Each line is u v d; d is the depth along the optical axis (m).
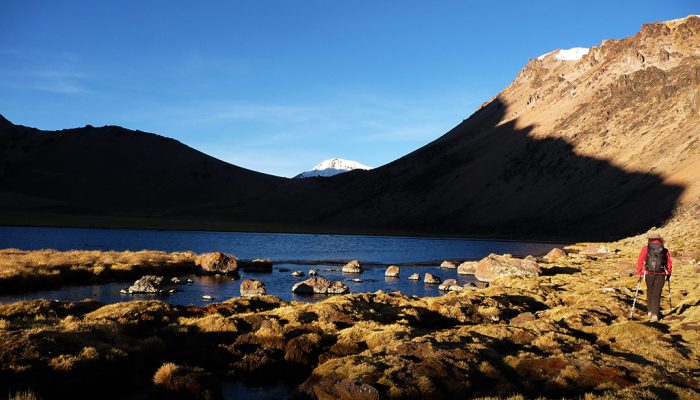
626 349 16.89
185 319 22.20
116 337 17.17
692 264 44.97
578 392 12.97
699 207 89.56
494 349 17.30
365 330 20.08
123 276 46.28
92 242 90.75
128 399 13.68
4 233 104.69
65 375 13.51
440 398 12.85
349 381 13.29
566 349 17.34
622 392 11.95
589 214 182.50
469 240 168.25
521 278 44.53
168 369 13.96
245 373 16.03
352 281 50.41
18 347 13.92
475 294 32.16
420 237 186.25
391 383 13.23
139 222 184.00
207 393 13.57
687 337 17.88
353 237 167.75
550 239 168.25
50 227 139.00
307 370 16.53
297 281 49.38
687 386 12.59
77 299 34.34
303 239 142.50
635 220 155.62
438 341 17.64
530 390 13.33
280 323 21.47
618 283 37.97
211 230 171.25
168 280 44.75
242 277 51.44
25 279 38.22
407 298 31.30
